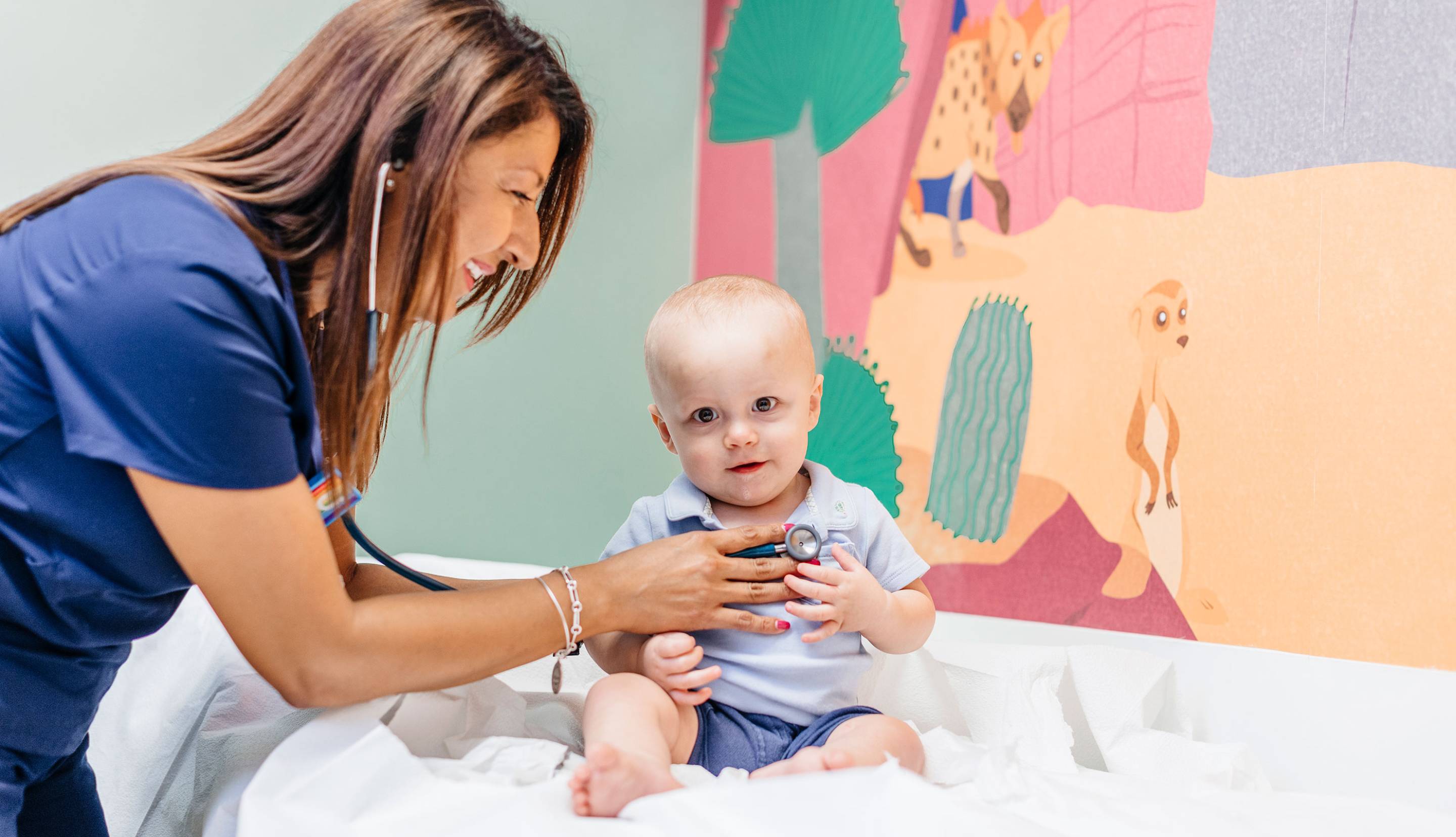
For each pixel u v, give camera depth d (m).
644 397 2.43
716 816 0.68
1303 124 1.21
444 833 0.70
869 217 1.99
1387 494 1.10
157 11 1.79
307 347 0.91
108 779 1.11
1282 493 1.21
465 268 0.93
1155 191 1.40
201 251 0.73
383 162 0.81
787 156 2.21
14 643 0.80
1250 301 1.26
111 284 0.71
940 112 1.83
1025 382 1.61
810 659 0.99
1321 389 1.18
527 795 0.75
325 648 0.77
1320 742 1.14
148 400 0.71
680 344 1.03
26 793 0.94
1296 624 1.19
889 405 1.91
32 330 0.73
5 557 0.77
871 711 1.01
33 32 1.68
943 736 1.08
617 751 0.74
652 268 2.43
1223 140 1.30
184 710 1.15
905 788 0.69
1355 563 1.13
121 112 1.76
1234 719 1.23
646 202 2.42
